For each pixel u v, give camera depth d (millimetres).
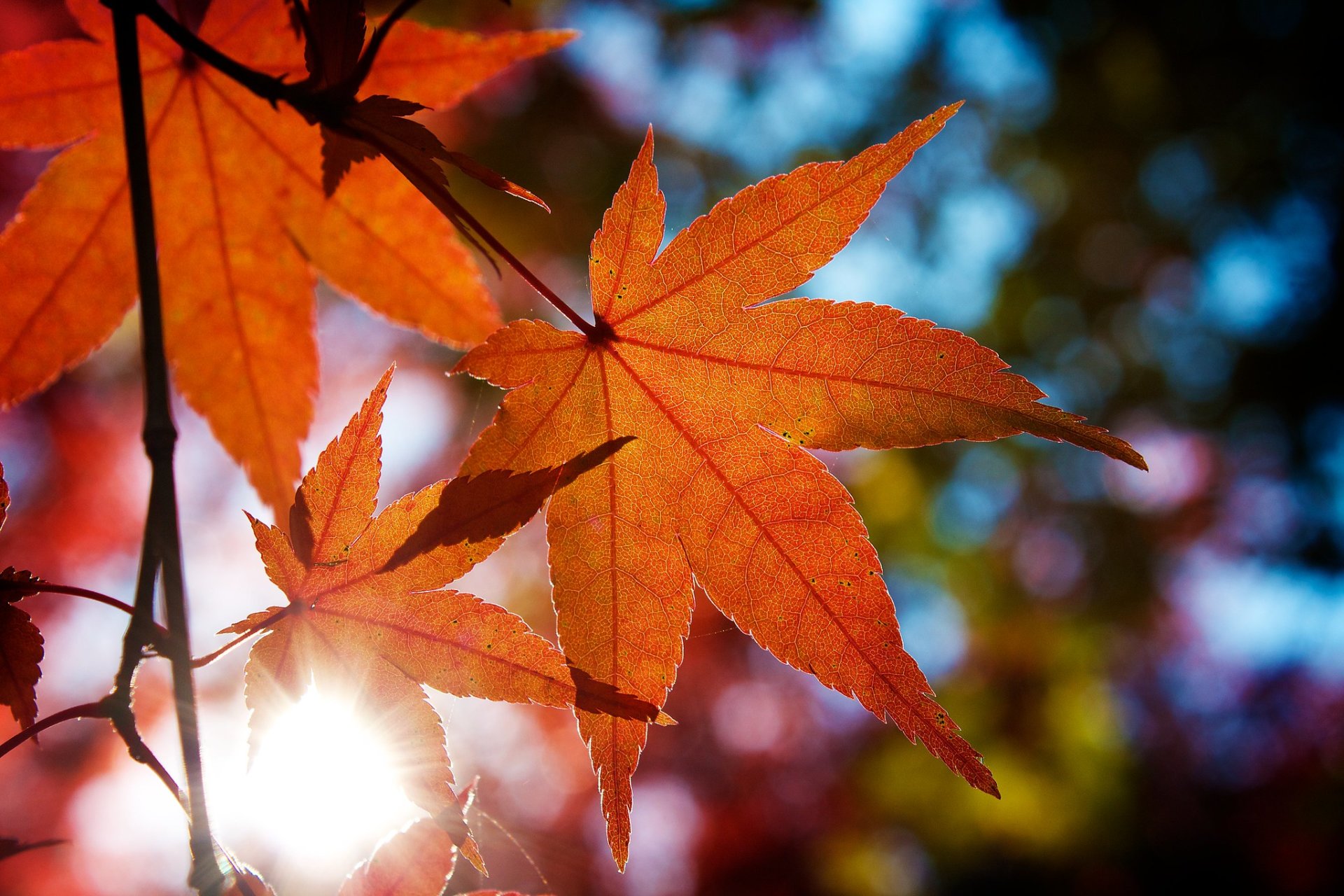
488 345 184
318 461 170
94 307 225
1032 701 754
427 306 231
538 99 705
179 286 228
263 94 173
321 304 702
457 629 172
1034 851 751
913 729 181
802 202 183
